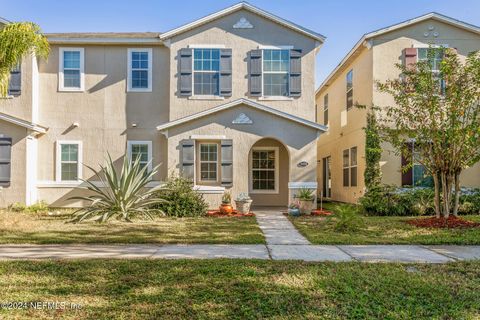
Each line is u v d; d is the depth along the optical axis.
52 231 9.41
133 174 11.84
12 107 15.23
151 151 15.73
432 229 9.53
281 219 12.12
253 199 17.38
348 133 17.94
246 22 15.62
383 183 14.59
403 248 7.61
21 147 14.78
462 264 6.19
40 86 15.66
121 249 7.48
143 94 15.84
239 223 11.09
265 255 6.96
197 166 15.16
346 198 18.17
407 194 13.23
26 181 14.72
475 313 4.14
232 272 5.63
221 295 4.68
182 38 15.59
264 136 14.52
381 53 14.80
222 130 14.59
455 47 14.73
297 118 14.33
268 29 15.62
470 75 10.09
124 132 15.77
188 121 14.56
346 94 18.38
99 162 15.70
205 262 6.26
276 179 17.39
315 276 5.43
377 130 12.07
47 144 15.63
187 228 10.05
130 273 5.62
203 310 4.23
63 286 5.04
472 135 9.81
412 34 14.82
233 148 14.55
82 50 15.78
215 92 15.54
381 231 9.43
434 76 10.96
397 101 10.77
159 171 15.67
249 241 8.23
